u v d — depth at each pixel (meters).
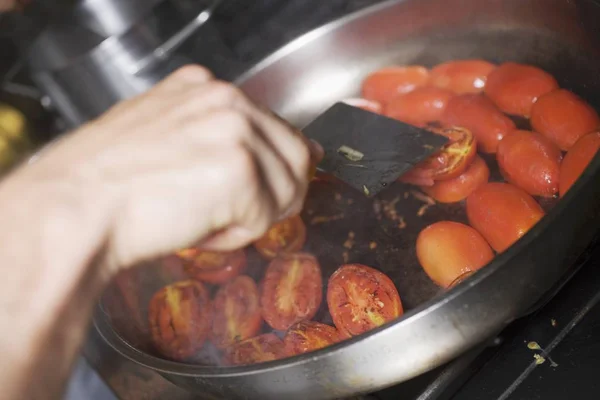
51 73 0.98
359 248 0.62
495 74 0.69
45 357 0.39
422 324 0.49
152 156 0.42
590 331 0.56
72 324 0.41
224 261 0.64
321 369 0.51
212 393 0.54
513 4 0.68
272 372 0.51
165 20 0.97
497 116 0.66
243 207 0.43
